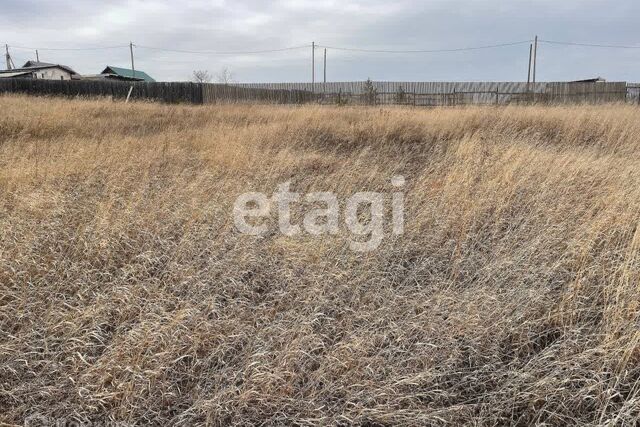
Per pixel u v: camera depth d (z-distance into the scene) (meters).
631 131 9.62
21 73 36.09
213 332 2.89
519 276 3.51
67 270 3.57
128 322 3.02
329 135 11.00
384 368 2.60
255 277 3.76
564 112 12.52
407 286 3.60
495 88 27.80
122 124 11.65
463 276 3.82
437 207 5.14
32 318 2.99
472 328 2.89
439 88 28.55
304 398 2.43
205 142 8.85
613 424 2.20
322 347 2.81
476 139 7.98
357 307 3.32
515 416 2.40
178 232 4.52
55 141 8.52
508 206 5.02
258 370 2.53
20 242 3.94
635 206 4.40
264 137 9.48
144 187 5.66
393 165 7.64
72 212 4.82
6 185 5.48
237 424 2.28
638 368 2.52
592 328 2.94
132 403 2.33
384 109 15.62
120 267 3.85
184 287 3.51
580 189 5.46
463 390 2.58
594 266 3.43
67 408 2.31
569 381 2.47
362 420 2.29
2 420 2.23
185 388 2.54
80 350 2.70
